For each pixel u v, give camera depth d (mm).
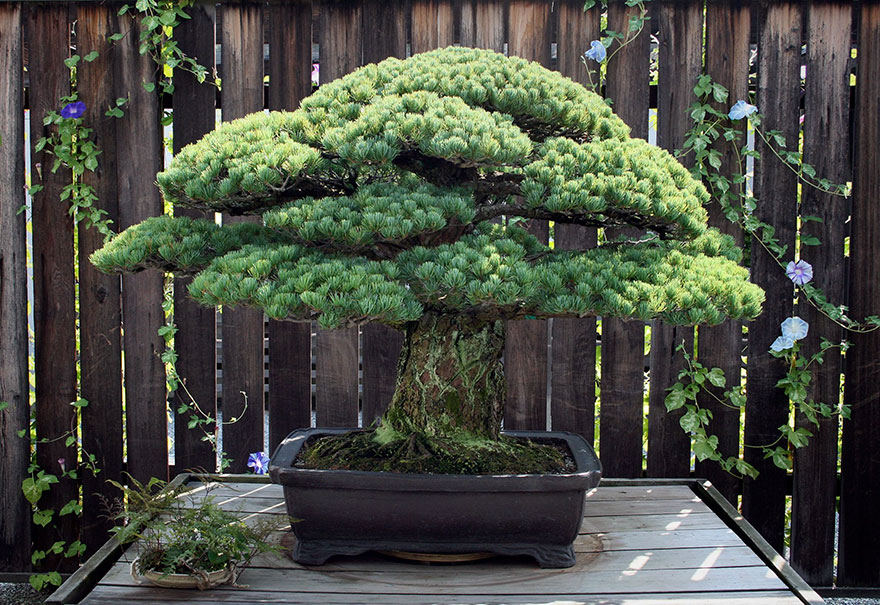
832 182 2691
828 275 2723
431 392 2104
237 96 2732
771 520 2824
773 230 2693
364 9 2703
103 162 2762
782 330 2631
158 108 2764
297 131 1900
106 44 2730
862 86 2666
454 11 2711
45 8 2723
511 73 2004
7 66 2730
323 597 1817
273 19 2711
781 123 2695
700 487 2645
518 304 1878
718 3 2680
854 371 2748
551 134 2160
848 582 2812
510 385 2818
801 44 2693
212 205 1901
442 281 1639
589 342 2795
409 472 1913
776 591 1852
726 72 2695
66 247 2791
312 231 1691
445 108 1803
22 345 2822
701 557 2039
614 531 2219
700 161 2680
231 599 1805
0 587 2973
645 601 1799
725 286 1810
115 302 2803
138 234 1942
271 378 2824
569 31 2703
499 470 1963
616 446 2824
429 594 1832
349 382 2814
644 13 2658
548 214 2041
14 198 2771
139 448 2850
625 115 2721
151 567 1886
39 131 2756
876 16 2645
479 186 2043
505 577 1919
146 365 2826
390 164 1782
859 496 2787
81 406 2807
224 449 2846
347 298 1600
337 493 1916
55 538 2900
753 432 2801
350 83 2008
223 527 1931
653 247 2035
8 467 2848
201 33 2734
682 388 2766
